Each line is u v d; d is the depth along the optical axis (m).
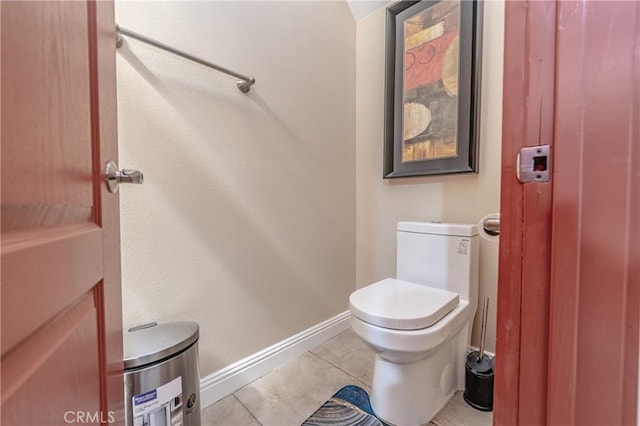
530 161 0.42
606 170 0.36
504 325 0.45
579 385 0.38
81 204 0.44
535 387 0.42
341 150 1.89
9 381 0.27
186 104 1.15
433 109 1.60
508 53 0.43
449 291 1.34
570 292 0.39
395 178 1.78
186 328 1.03
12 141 0.29
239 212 1.34
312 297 1.71
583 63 0.37
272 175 1.48
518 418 0.44
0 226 0.27
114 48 0.60
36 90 0.33
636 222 0.35
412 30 1.67
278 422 1.14
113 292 0.56
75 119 0.43
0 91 0.28
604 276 0.36
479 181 1.48
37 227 0.33
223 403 1.24
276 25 1.48
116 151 0.59
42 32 0.35
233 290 1.32
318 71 1.72
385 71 1.79
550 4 0.39
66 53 0.40
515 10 0.42
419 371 1.12
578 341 0.38
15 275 0.28
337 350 1.67
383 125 1.86
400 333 1.02
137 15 1.02
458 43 1.50
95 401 0.47
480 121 1.46
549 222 0.40
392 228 1.83
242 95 1.34
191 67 1.16
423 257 1.46
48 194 0.35
